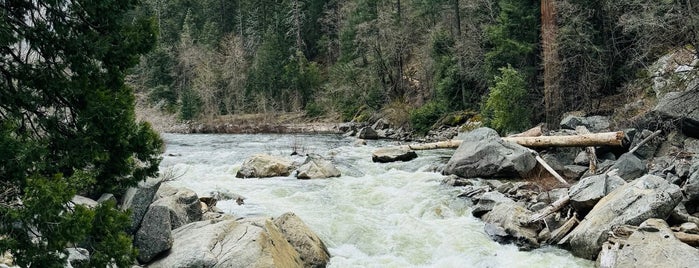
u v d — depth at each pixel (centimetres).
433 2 4403
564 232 1034
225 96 6178
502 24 2814
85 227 559
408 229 1119
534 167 1596
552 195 1273
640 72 2312
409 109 3981
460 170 1630
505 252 985
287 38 6638
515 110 2455
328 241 1048
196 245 794
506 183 1426
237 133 4481
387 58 4622
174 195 1005
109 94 692
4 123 580
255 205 1264
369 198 1380
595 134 1614
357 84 4875
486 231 1088
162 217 827
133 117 746
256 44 6906
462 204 1298
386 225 1148
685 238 873
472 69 3181
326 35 6494
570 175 1552
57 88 643
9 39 590
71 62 667
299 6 6681
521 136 1998
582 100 2469
